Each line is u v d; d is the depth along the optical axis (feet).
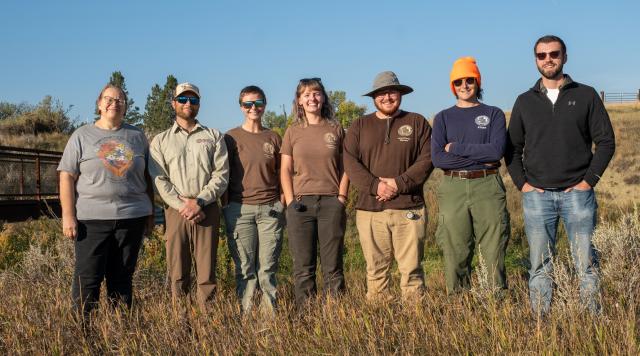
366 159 18.33
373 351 13.15
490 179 17.16
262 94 19.34
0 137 90.43
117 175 16.87
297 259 18.67
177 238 18.22
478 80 17.54
